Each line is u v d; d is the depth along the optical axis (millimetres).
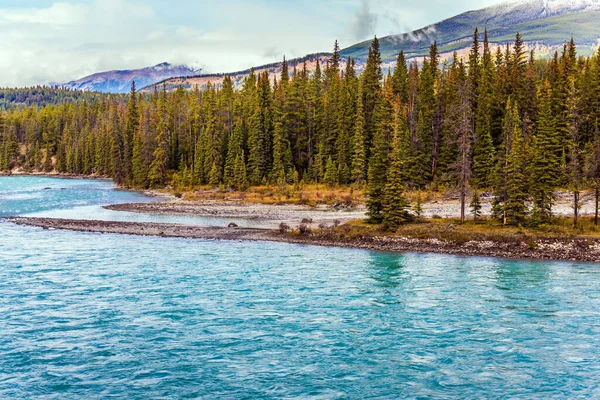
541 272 37094
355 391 17203
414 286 32406
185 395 16766
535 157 52062
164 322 24266
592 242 44094
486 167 78500
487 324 24516
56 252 42938
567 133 75062
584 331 23500
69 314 25328
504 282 33750
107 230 55906
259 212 74062
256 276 34906
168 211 76000
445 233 48625
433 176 87750
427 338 22484
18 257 40344
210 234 54281
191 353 20422
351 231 51938
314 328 23672
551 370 19156
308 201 82625
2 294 28875
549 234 46344
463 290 31438
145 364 19266
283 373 18594
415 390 17359
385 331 23359
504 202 53062
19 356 19891
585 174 51219
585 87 81438
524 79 89312
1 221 61688
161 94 154500
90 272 35250
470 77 95500
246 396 16734
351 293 30484
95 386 17375
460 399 16750
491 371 19000
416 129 88938
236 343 21578
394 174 53000
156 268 37062
